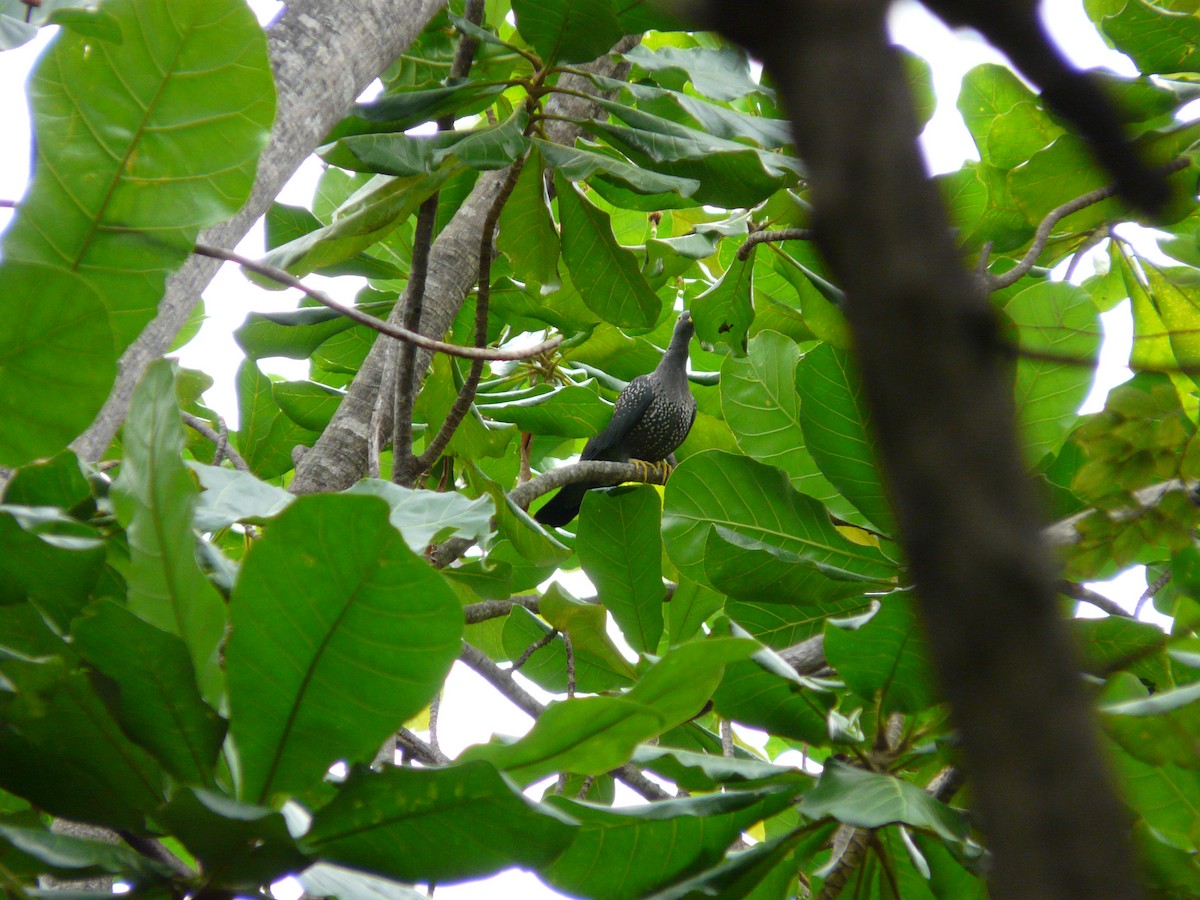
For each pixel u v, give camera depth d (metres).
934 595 0.38
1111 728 1.61
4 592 1.34
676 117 3.26
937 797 2.06
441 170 2.53
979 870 1.65
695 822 1.75
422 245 2.62
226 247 2.05
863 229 0.38
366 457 3.29
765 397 2.78
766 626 2.72
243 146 1.46
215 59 1.42
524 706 3.13
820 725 1.96
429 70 3.10
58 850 1.16
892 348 0.38
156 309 1.49
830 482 2.56
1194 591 2.00
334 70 2.22
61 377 1.32
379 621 1.10
